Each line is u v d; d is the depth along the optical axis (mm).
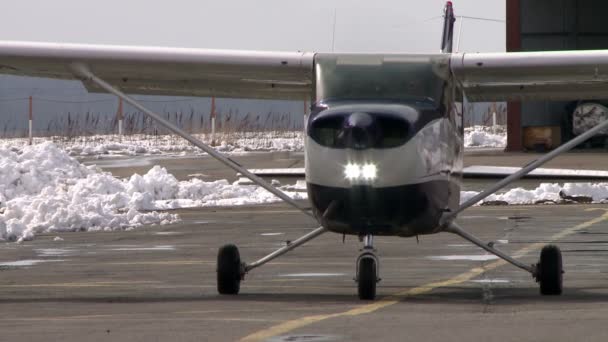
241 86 45281
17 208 73875
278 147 167125
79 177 97062
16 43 42344
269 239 62281
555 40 153375
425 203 36375
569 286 40812
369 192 35219
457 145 40469
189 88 46250
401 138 35406
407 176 35281
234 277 38875
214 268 48562
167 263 50969
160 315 32750
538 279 38219
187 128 182000
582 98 45844
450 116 39219
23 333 28734
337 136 35531
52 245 60719
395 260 50938
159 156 145125
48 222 70125
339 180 35375
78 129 187500
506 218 73125
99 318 32156
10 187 91750
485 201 85750
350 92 38500
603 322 29531
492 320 30281
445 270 46656
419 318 30969
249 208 84500
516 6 150875
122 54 41844
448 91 39344
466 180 102812
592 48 153875
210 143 168750
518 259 50594
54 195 86500
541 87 43688
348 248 57188
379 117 35438
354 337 27328
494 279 43219
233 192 93062
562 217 73375
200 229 69062
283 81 43406
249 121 188125
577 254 52375
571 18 153500
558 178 102750
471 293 38625
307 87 44062
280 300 36875
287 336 27656
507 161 123188
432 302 35781
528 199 87562
